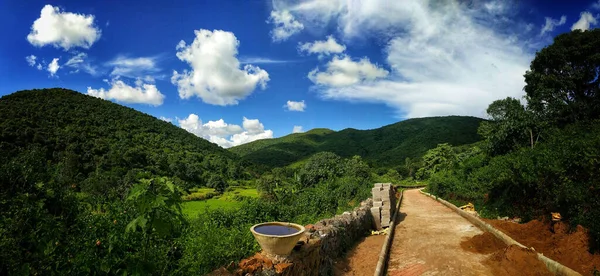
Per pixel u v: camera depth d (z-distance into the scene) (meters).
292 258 5.03
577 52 22.75
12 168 5.96
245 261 4.57
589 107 21.30
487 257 7.71
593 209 7.04
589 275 5.60
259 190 29.67
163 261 4.61
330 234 7.24
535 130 18.80
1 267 3.40
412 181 53.53
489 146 20.25
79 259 3.81
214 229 6.38
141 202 3.44
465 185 17.62
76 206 6.43
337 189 18.80
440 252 8.28
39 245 3.89
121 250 4.21
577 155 8.55
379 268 6.70
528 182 10.33
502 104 21.06
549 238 7.90
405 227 11.73
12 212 4.50
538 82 25.28
